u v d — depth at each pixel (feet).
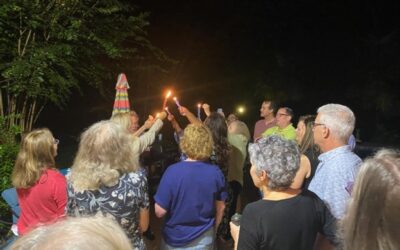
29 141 9.92
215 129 15.61
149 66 29.04
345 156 9.00
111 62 25.76
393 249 4.33
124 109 18.58
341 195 8.65
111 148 8.55
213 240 11.43
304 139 12.37
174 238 11.14
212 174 11.10
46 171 10.05
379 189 4.53
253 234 7.59
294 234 7.57
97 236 3.24
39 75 19.12
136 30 25.21
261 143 8.09
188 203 10.90
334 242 7.82
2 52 20.70
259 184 8.18
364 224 4.57
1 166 15.38
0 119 17.98
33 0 20.54
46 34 21.83
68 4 21.43
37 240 3.16
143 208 8.95
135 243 8.82
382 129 63.82
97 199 8.36
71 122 49.44
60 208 10.00
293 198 7.82
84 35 21.54
